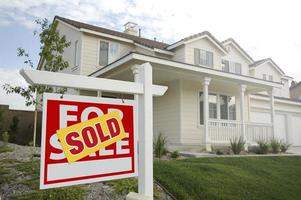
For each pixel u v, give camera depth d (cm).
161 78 1154
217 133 1082
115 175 180
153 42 1588
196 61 1361
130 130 193
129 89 196
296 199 525
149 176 193
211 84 1229
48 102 162
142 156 194
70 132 167
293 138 1831
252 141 1149
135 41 1380
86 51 1267
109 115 184
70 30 1405
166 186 482
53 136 161
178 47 1363
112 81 189
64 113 166
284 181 629
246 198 485
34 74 159
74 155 166
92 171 171
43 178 154
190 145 1048
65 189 412
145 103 200
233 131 1129
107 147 180
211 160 760
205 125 1033
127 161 188
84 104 175
